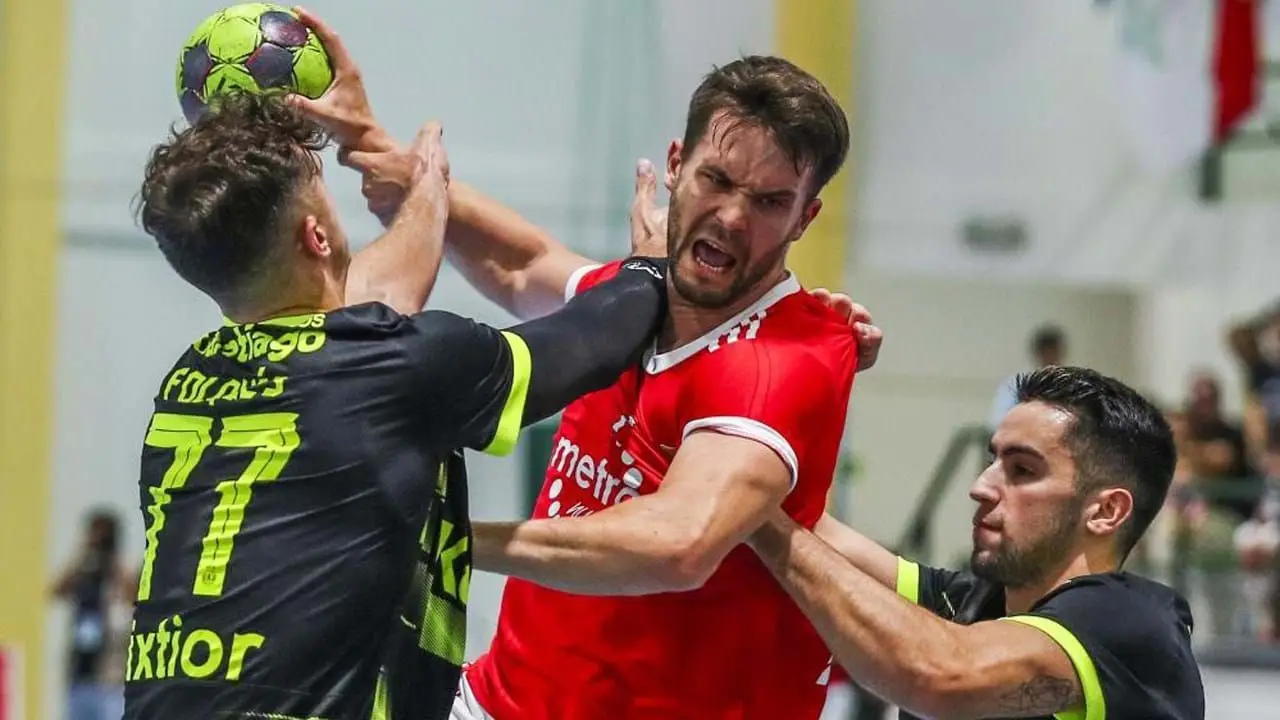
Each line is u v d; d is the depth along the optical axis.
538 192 34.59
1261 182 38.19
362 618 9.04
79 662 31.11
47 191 33.47
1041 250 38.06
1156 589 11.95
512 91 34.66
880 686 10.73
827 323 10.88
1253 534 28.55
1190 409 32.28
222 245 9.27
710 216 10.29
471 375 9.43
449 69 34.38
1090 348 42.25
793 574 10.47
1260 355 33.38
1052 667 10.93
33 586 32.84
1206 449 30.84
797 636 11.20
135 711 9.05
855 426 41.03
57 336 33.44
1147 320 40.84
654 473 10.69
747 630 10.90
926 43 37.50
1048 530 11.88
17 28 33.44
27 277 33.38
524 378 9.68
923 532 30.20
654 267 11.17
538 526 9.77
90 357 33.59
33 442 33.19
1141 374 41.31
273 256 9.38
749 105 10.21
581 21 35.06
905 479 41.09
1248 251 38.28
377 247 11.43
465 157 34.41
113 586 31.48
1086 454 11.86
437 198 11.86
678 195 10.48
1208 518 29.00
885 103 37.41
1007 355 41.81
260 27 11.47
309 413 9.14
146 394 33.81
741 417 10.10
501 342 9.69
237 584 8.98
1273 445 30.42
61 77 33.62
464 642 9.84
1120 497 11.87
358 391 9.17
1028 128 37.94
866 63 37.25
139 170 33.84
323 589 8.96
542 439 32.22
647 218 12.38
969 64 37.78
